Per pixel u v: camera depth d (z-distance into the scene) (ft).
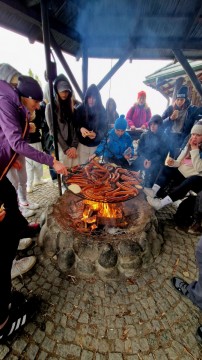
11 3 7.02
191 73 11.46
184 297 6.53
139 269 7.32
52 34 10.66
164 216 11.01
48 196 12.56
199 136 8.58
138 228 7.66
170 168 11.43
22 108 5.50
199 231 9.48
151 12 9.29
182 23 9.93
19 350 4.96
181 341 5.35
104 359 4.92
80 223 7.97
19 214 6.56
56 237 7.36
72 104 10.66
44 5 7.16
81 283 6.85
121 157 12.96
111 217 8.09
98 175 8.39
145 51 13.71
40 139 12.28
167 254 8.25
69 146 11.25
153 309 6.11
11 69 5.91
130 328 5.59
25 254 7.89
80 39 12.06
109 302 6.26
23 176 9.96
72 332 5.42
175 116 12.85
